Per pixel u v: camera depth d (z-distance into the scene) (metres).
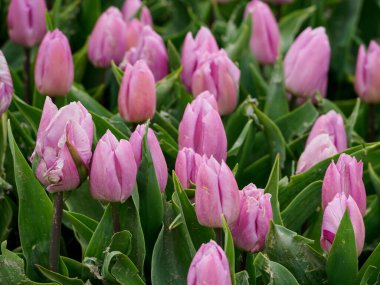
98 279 1.25
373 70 1.60
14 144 1.23
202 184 1.16
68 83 1.45
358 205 1.24
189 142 1.29
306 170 1.37
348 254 1.20
